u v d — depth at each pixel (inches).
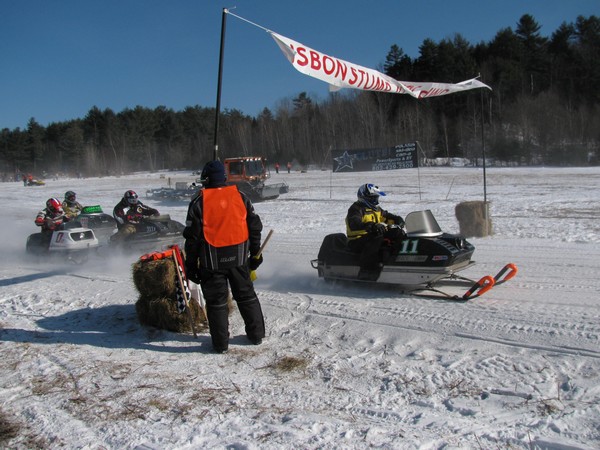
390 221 288.2
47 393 174.2
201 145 4079.7
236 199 207.6
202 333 230.4
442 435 135.9
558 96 2640.3
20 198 1472.7
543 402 150.4
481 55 3184.1
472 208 458.3
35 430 149.8
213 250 202.4
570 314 222.4
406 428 140.9
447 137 2706.7
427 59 2898.6
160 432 144.7
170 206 1103.6
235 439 138.5
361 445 132.3
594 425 136.8
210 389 171.8
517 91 2778.1
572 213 606.2
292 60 235.8
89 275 369.4
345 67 257.6
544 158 2209.6
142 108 4399.6
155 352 209.5
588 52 2881.4
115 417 155.3
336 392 166.1
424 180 1402.6
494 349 190.7
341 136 3006.9
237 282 207.8
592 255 350.3
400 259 266.2
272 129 3511.3
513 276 271.4
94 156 4045.3
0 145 4360.2
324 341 211.3
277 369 186.7
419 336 208.1
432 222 275.1
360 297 269.7
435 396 159.2
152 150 4333.2
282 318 242.8
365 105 2928.2
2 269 418.6
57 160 4399.6
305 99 4050.2
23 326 250.8
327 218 687.1
